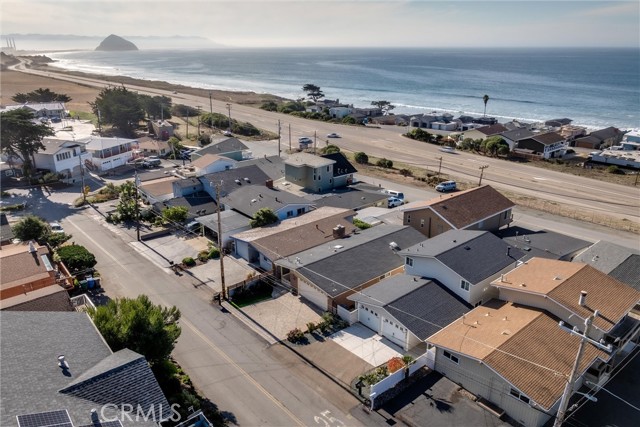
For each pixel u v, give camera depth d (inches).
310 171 2605.8
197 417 988.6
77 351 895.7
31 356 842.8
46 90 5802.2
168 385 1096.2
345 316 1401.3
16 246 1699.1
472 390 1101.1
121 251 1902.1
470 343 1114.1
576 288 1258.6
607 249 1653.5
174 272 1724.9
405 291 1370.6
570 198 2691.9
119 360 849.5
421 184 2925.7
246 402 1074.1
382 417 1030.4
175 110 5536.4
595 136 4397.1
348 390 1115.9
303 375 1170.0
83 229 2134.6
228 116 5280.5
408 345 1248.8
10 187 2760.8
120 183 2871.6
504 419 1021.8
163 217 2164.1
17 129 2689.5
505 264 1476.4
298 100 7268.7
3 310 1128.8
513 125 4857.3
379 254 1663.4
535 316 1203.2
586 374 1144.8
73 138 3545.8
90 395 757.3
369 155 3735.2
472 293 1348.4
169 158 3548.2
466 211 1918.1
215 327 1378.0
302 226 1899.6
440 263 1411.2
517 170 3331.7
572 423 1005.8
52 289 1258.0
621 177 3196.4
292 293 1577.3
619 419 1022.4
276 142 4207.7
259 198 2199.8
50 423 671.8
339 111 5782.5
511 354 1056.2
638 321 1270.9
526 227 2201.0
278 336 1334.9
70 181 2908.5
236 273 1716.3
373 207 2407.7
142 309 1078.4
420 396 1091.3
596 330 1138.7
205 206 2266.2
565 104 7642.7
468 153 3878.0
